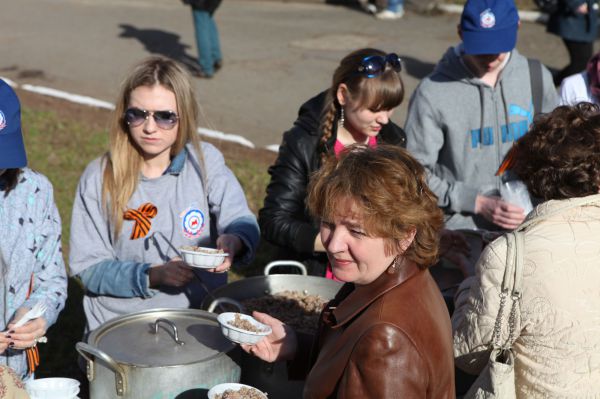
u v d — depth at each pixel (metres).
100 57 13.04
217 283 3.52
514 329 2.42
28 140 8.90
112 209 3.34
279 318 3.29
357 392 2.00
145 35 14.61
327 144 3.66
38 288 3.06
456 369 3.11
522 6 15.66
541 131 2.53
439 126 4.24
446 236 3.61
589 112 2.52
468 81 4.19
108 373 2.68
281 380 2.79
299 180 3.71
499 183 4.22
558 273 2.35
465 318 2.55
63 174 7.95
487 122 4.20
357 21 15.94
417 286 2.12
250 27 15.37
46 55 13.15
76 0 18.22
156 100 3.20
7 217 2.88
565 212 2.43
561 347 2.36
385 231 2.04
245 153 8.60
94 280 3.33
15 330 2.79
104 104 10.45
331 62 12.62
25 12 16.83
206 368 2.68
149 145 3.25
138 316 3.07
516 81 4.23
